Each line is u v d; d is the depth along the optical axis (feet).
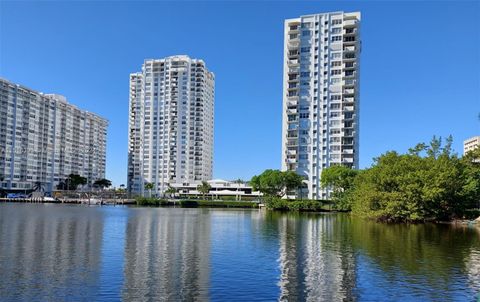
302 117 517.14
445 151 287.48
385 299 81.51
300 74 521.24
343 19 514.27
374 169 278.67
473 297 82.64
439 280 95.40
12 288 86.63
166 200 609.42
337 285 91.30
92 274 99.81
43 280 93.50
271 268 108.58
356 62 510.58
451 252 132.87
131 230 203.62
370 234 186.29
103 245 147.43
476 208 270.05
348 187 417.69
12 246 142.10
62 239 162.50
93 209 455.22
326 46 516.32
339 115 505.66
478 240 162.09
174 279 95.81
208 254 130.31
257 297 82.58
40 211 379.55
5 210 391.24
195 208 525.34
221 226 232.73
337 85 508.53
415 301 80.23
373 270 106.01
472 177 263.08
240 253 132.26
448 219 263.29
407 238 169.58
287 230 208.13
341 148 501.56
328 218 309.01
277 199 460.14
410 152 298.15
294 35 531.09
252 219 297.33
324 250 138.41
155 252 133.18
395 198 249.34
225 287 89.51
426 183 245.24
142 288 87.86
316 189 505.66
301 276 99.76
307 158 511.81
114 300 79.46
